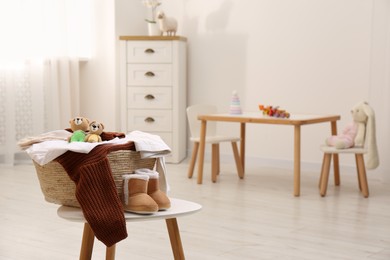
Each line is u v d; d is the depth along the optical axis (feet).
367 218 10.12
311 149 14.90
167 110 15.92
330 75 14.57
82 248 5.92
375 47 13.64
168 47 15.75
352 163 14.38
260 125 15.70
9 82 14.56
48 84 15.47
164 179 6.08
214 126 14.24
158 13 15.90
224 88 16.20
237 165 13.73
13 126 14.78
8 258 7.79
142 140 5.80
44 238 8.74
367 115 12.02
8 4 14.37
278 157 15.52
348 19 14.25
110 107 16.55
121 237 5.36
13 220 9.75
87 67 16.76
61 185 5.65
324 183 11.87
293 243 8.59
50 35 15.34
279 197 11.73
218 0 16.10
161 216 5.52
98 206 5.31
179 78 15.90
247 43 15.72
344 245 8.52
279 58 15.26
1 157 15.01
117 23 16.30
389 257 7.99
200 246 8.38
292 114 13.39
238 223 9.68
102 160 5.41
